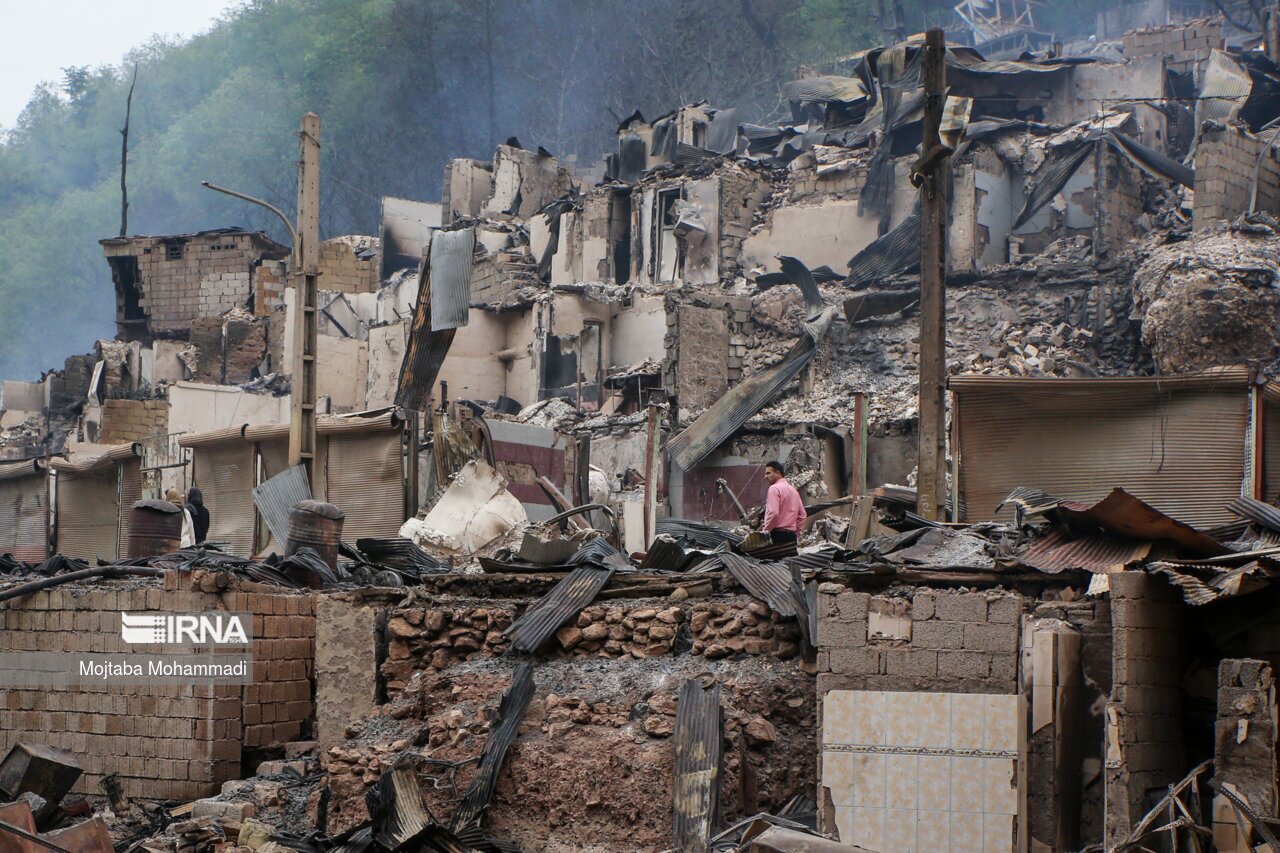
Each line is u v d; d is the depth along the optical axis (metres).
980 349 36.22
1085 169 38.19
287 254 58.38
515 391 43.66
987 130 39.44
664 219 45.94
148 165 87.50
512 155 54.66
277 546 22.95
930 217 18.98
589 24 77.19
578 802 12.54
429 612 14.52
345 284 56.19
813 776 12.50
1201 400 16.92
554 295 42.75
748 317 37.81
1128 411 17.23
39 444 56.25
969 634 11.83
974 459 17.88
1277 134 36.91
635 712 12.92
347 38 82.94
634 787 12.36
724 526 22.20
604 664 13.59
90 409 53.00
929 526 14.81
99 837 11.97
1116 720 10.82
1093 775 11.54
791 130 51.47
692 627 13.51
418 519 22.84
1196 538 12.34
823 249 42.69
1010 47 67.94
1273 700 10.30
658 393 36.56
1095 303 35.88
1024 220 38.72
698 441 33.62
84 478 29.72
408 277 52.12
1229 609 11.70
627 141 54.41
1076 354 35.28
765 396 34.38
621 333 42.88
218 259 57.75
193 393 42.97
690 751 12.24
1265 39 49.41
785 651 13.09
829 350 36.81
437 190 78.50
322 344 45.97
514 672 13.69
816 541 22.34
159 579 16.80
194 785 15.47
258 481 25.20
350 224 78.75
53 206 94.19
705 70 72.00
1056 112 44.09
